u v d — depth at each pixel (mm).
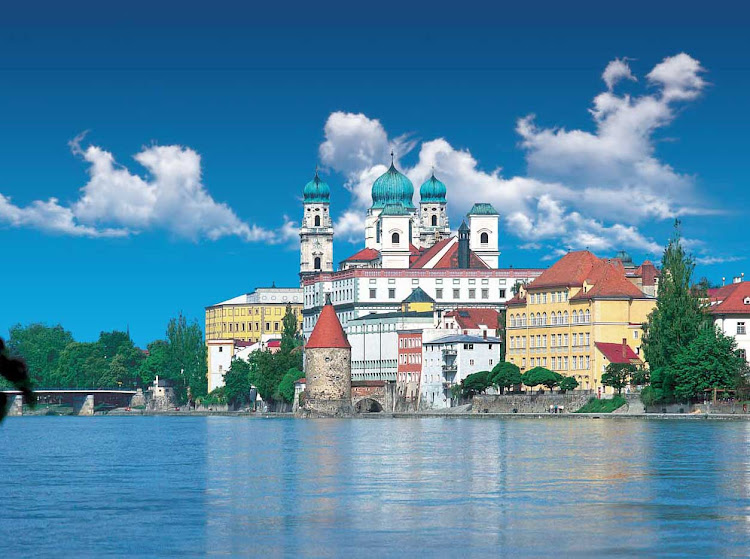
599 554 80500
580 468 129250
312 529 90562
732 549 81875
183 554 81812
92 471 137500
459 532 88562
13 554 82188
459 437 186250
